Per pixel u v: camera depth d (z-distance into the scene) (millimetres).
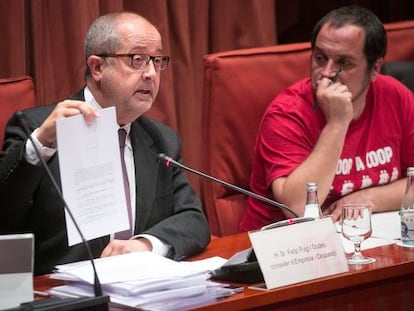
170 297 4469
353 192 7320
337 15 7180
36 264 5859
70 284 4812
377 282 5164
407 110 7602
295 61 7938
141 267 4805
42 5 8141
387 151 7480
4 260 4324
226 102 7551
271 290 4723
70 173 4941
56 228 5816
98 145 5027
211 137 7559
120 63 5914
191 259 5746
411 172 5836
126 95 5926
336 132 6988
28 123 5875
